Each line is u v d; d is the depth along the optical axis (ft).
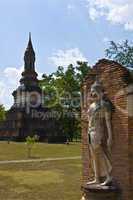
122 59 114.32
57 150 172.04
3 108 331.77
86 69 261.03
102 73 45.93
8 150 169.89
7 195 57.93
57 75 273.33
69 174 84.58
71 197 55.77
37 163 111.34
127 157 41.01
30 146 153.17
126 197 40.73
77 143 253.24
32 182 71.61
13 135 307.17
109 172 42.45
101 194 40.57
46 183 70.23
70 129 278.26
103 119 42.65
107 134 42.75
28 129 301.43
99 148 42.11
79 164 108.06
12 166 102.47
